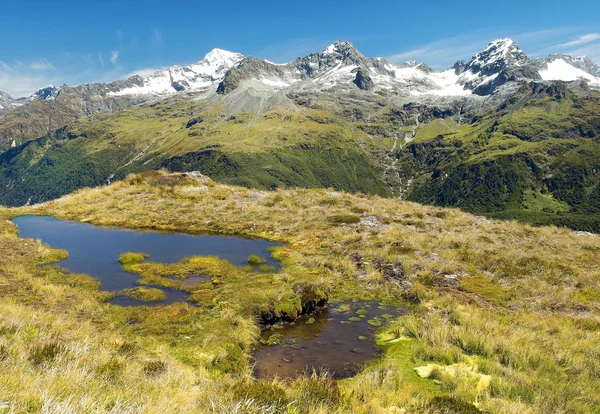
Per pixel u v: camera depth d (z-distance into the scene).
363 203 38.31
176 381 8.97
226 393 8.02
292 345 13.75
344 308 17.58
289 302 16.42
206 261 22.77
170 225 32.38
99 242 27.00
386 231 28.81
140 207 36.44
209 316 15.06
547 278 20.97
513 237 29.31
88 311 14.94
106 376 8.07
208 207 36.38
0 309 12.54
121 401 6.69
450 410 8.45
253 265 22.64
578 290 19.67
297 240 28.11
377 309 17.55
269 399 7.89
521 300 18.38
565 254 25.88
